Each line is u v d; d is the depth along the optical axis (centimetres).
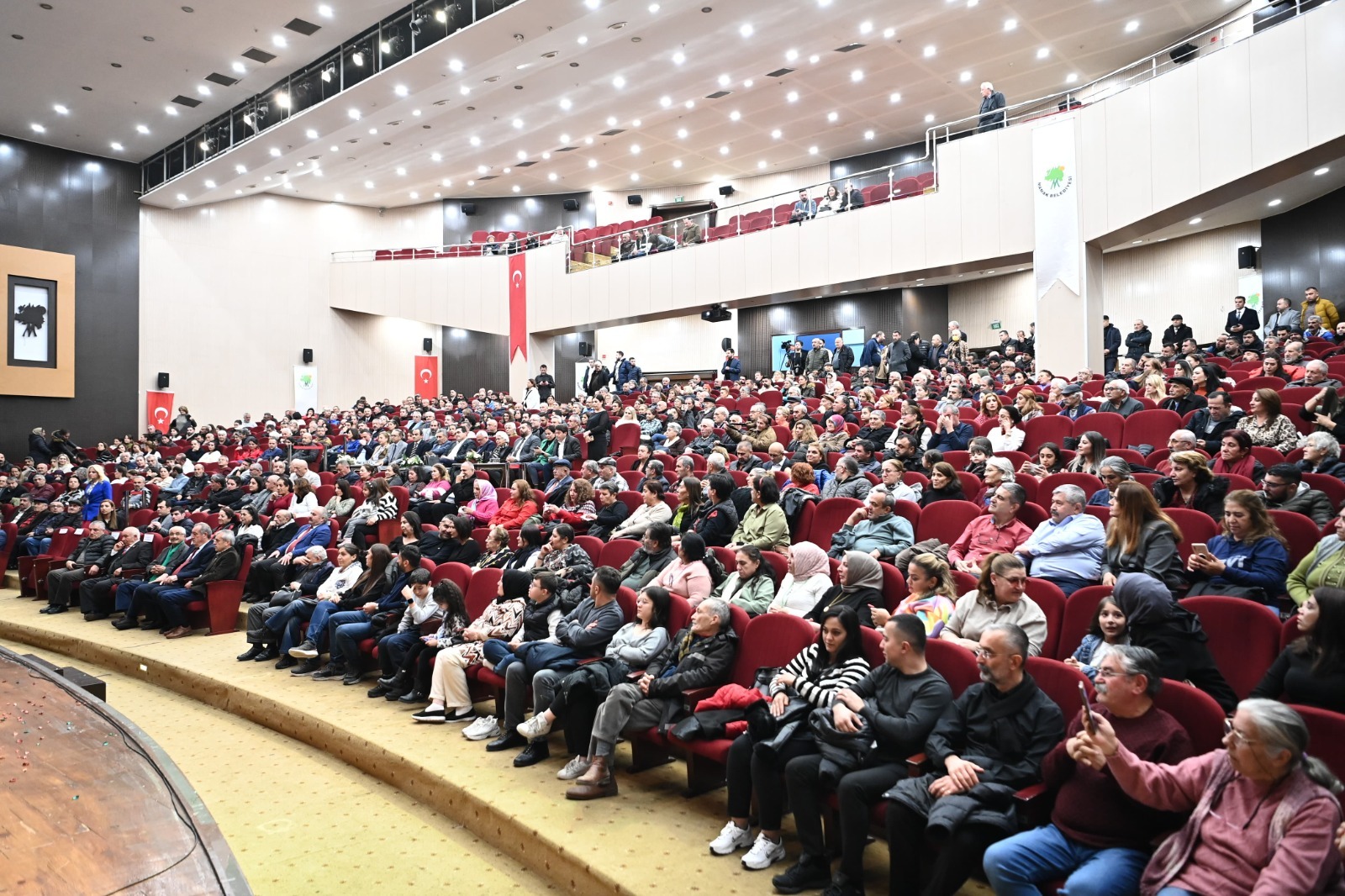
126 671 611
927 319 1641
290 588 624
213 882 174
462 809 350
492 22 1156
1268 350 890
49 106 1491
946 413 695
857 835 258
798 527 547
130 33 1262
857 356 1636
